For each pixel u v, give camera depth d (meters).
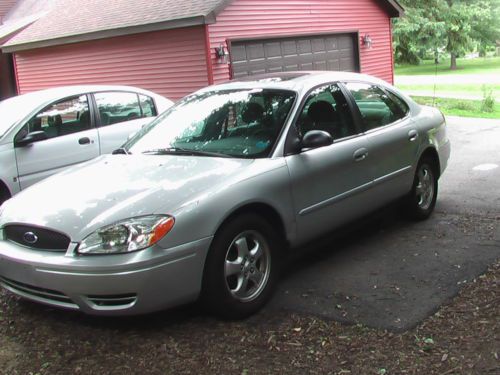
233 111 4.69
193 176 3.90
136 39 12.80
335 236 4.86
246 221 3.85
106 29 12.77
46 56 15.12
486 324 3.55
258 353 3.40
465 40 37.62
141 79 13.01
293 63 13.81
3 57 18.34
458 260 4.74
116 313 3.45
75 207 3.70
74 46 14.28
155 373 3.23
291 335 3.60
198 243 3.55
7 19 20.11
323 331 3.62
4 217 3.91
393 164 5.30
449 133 12.98
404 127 5.52
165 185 3.79
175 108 5.18
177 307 3.90
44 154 6.75
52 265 3.46
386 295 4.12
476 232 5.48
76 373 3.29
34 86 15.78
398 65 43.69
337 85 5.01
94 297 3.43
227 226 3.74
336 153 4.61
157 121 5.12
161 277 3.42
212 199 3.65
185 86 12.20
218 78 11.87
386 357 3.26
